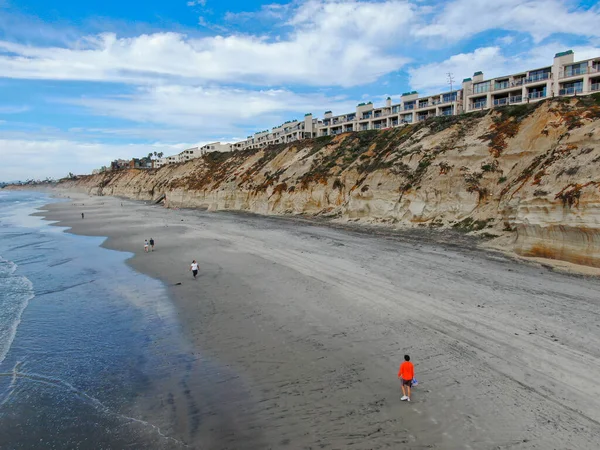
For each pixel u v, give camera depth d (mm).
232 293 20516
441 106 58781
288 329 15594
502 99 48469
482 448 8523
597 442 8430
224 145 154875
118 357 13867
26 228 51594
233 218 55531
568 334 13383
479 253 25453
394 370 12039
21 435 9711
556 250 21859
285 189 56719
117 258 30719
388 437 9070
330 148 59750
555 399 9984
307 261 26141
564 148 25359
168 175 117375
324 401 10656
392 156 43312
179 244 35594
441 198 34875
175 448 9070
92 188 177625
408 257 25562
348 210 43750
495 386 10758
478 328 14359
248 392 11312
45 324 17047
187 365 13109
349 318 16281
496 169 32844
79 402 11109
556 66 42938
